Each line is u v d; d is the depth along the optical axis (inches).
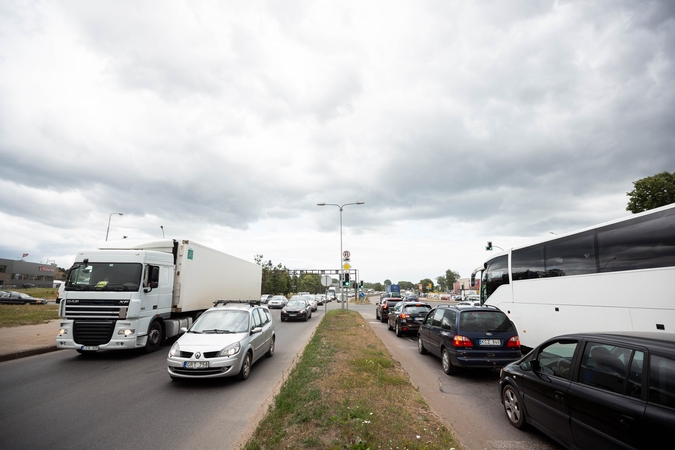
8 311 913.5
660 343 127.8
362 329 627.2
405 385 265.9
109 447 169.6
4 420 205.3
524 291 436.5
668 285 255.9
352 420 188.1
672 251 254.8
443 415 218.7
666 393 116.5
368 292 5433.1
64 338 380.8
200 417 210.5
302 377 277.3
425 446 158.4
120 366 352.2
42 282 3592.5
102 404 234.8
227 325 326.0
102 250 413.7
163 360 381.1
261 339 356.2
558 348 173.5
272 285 2650.1
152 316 427.2
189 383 288.0
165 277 460.8
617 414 127.5
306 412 197.8
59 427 194.5
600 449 133.9
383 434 172.1
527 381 186.2
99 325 381.7
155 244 474.0
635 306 280.2
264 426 181.9
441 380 307.6
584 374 150.6
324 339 492.7
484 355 302.0
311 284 4313.5
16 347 424.2
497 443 177.0
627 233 292.4
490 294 530.6
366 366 313.4
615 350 141.0
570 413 151.2
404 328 593.0
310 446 159.0
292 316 893.8
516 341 305.7
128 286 395.2
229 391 265.6
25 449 166.9
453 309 344.5
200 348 281.3
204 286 577.9
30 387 276.8
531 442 178.4
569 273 356.5
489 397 259.0
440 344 348.5
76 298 385.4
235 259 753.6
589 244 332.2
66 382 291.6
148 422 202.4
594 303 321.7
